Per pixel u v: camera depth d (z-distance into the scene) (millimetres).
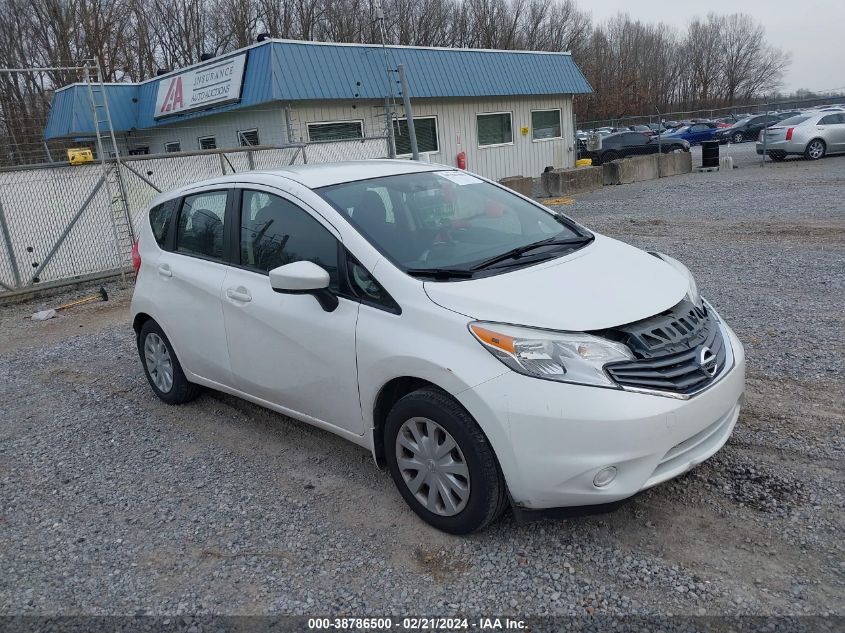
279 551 3420
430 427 3318
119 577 3324
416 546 3354
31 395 6078
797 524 3244
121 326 8305
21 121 19828
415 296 3365
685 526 3314
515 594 2961
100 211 10992
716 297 7090
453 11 53125
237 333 4328
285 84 15211
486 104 20281
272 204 4215
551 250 3887
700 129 39344
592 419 2877
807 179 17109
